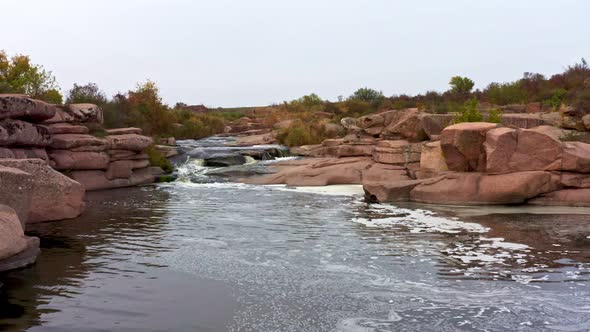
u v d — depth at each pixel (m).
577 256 9.52
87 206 16.33
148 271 8.55
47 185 12.90
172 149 29.98
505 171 16.42
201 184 23.45
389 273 8.46
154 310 6.67
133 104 37.75
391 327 6.09
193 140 41.72
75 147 20.31
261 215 14.67
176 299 7.12
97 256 9.55
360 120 26.97
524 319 6.34
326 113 52.41
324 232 12.06
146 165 24.41
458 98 46.47
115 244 10.60
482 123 17.94
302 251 10.06
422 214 14.77
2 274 8.28
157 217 14.21
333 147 29.47
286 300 7.10
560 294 7.31
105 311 6.61
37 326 6.05
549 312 6.58
